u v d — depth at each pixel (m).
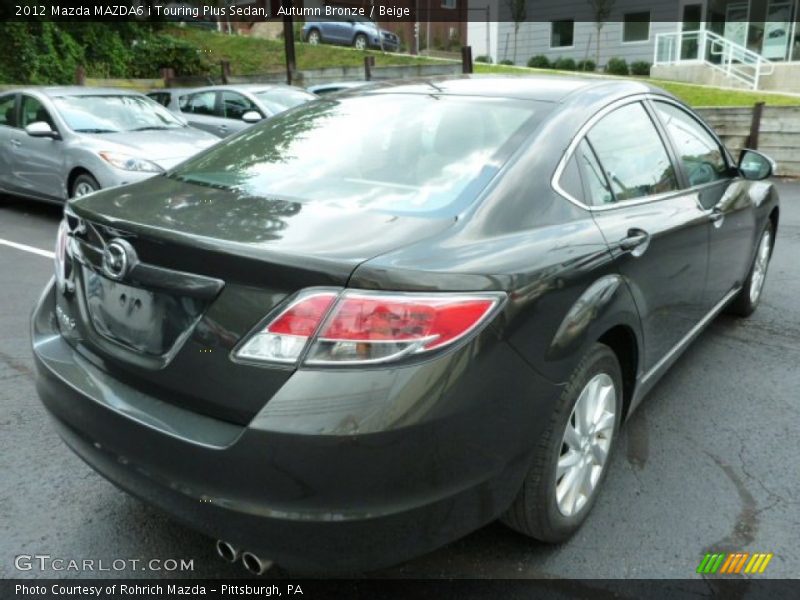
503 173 2.41
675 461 3.13
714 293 3.85
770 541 2.61
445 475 1.92
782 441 3.31
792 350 4.40
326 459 1.81
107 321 2.27
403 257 1.94
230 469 1.89
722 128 11.83
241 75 19.42
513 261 2.11
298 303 1.86
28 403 3.58
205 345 1.97
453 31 29.67
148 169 7.04
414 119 2.82
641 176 3.08
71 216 2.45
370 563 1.94
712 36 20.50
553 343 2.18
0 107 8.46
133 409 2.09
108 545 2.56
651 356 3.03
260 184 2.58
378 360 1.83
